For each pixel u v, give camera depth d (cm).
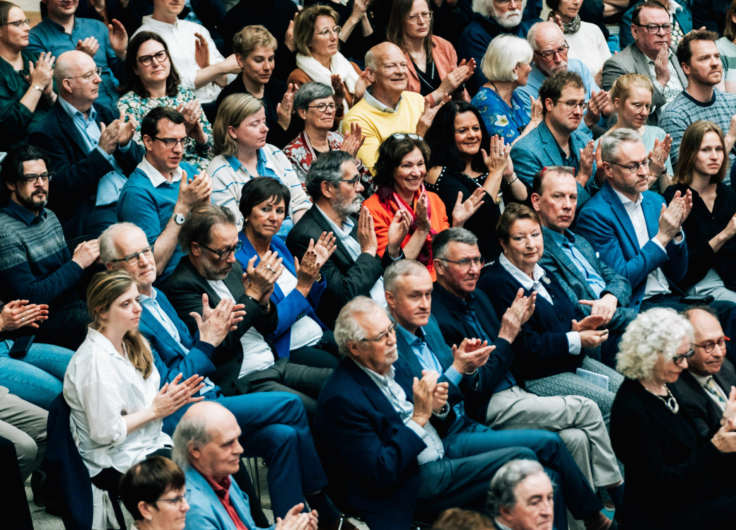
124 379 672
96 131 1026
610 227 1055
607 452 821
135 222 922
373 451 686
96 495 662
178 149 941
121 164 995
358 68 1324
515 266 907
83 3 1277
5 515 661
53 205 960
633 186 1058
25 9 1315
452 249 859
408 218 995
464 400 820
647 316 709
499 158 1065
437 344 836
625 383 712
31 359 797
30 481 837
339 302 905
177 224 873
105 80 1166
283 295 891
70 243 940
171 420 720
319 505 746
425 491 717
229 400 723
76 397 659
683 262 1081
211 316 757
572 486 757
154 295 786
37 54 1136
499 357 827
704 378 796
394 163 995
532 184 1095
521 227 894
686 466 672
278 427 718
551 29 1292
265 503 809
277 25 1331
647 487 677
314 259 859
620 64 1403
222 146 1000
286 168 1065
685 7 1634
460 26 1515
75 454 656
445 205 1063
